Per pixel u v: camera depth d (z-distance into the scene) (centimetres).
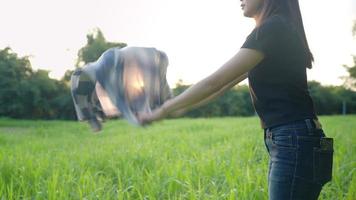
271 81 218
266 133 229
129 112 206
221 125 1862
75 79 217
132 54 209
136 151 754
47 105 3725
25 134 1628
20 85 3688
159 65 214
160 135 1298
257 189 449
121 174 580
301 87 220
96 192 459
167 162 646
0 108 3678
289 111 217
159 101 212
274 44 211
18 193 465
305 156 214
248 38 214
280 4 224
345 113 5256
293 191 216
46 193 470
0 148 911
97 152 775
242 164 638
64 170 577
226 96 4759
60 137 1460
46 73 3794
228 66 210
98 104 220
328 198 452
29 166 597
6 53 3809
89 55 1102
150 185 484
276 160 220
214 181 513
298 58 218
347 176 530
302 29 227
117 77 208
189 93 207
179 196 454
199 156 720
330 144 222
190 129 1644
